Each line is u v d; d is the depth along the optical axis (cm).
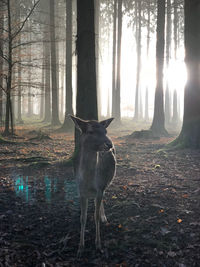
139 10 3428
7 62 1723
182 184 662
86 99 859
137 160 967
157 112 1798
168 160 941
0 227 451
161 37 1798
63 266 354
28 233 438
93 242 412
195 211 493
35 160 959
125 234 429
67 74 2238
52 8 2380
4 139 1442
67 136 1759
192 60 1087
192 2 1083
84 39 846
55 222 477
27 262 359
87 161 370
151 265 349
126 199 572
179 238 407
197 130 1080
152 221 464
